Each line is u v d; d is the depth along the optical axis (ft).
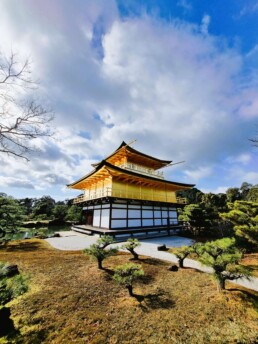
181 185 92.99
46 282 25.53
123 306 20.49
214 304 20.65
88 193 96.63
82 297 21.93
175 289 24.73
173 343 15.30
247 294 22.81
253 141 27.99
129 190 79.30
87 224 90.74
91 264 33.58
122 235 66.59
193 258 40.55
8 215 60.59
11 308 19.22
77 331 16.38
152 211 85.05
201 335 16.14
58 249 47.16
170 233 85.20
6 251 44.50
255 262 37.32
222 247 24.07
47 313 18.67
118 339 15.67
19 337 15.30
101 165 63.10
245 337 15.80
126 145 80.23
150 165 104.37
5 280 16.89
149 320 18.13
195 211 78.48
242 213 38.14
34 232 86.02
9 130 23.00
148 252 45.98
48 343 14.90
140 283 26.45
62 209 153.28
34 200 237.25
